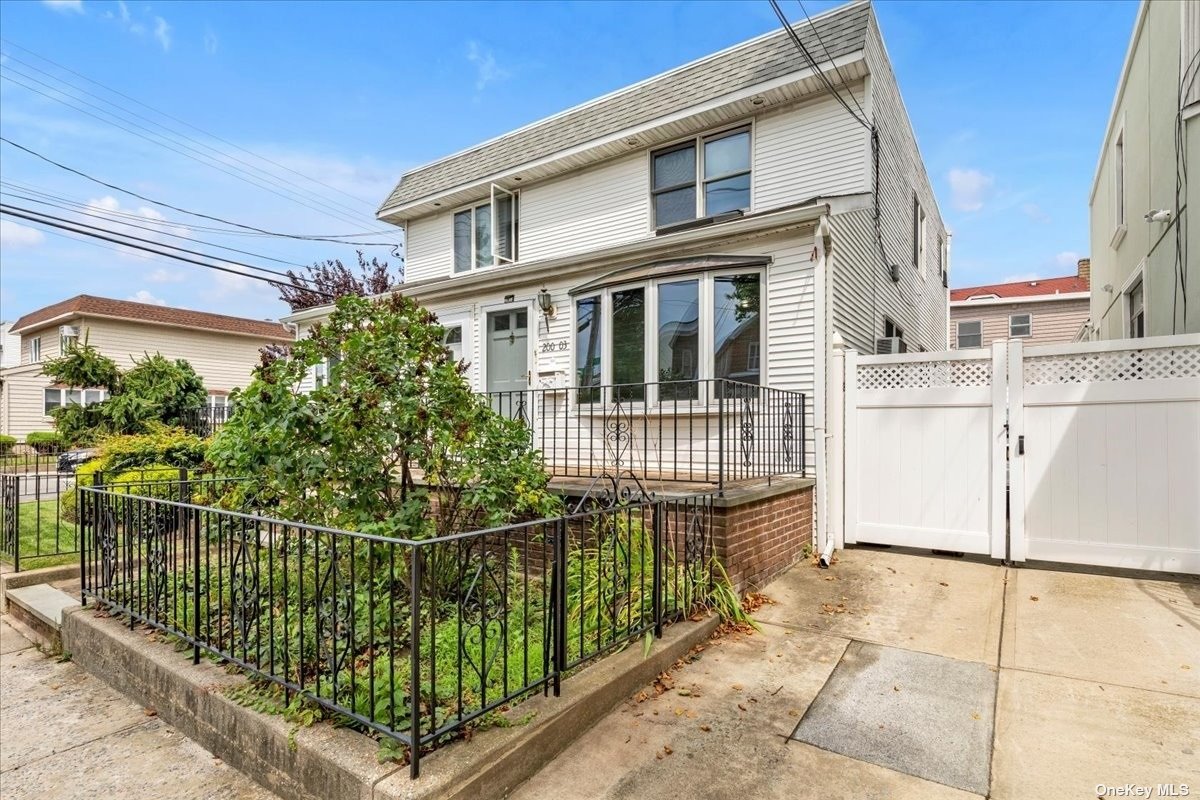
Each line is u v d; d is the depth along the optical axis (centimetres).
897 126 955
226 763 270
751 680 323
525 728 241
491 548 389
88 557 432
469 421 388
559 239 995
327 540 351
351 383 367
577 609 367
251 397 357
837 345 608
